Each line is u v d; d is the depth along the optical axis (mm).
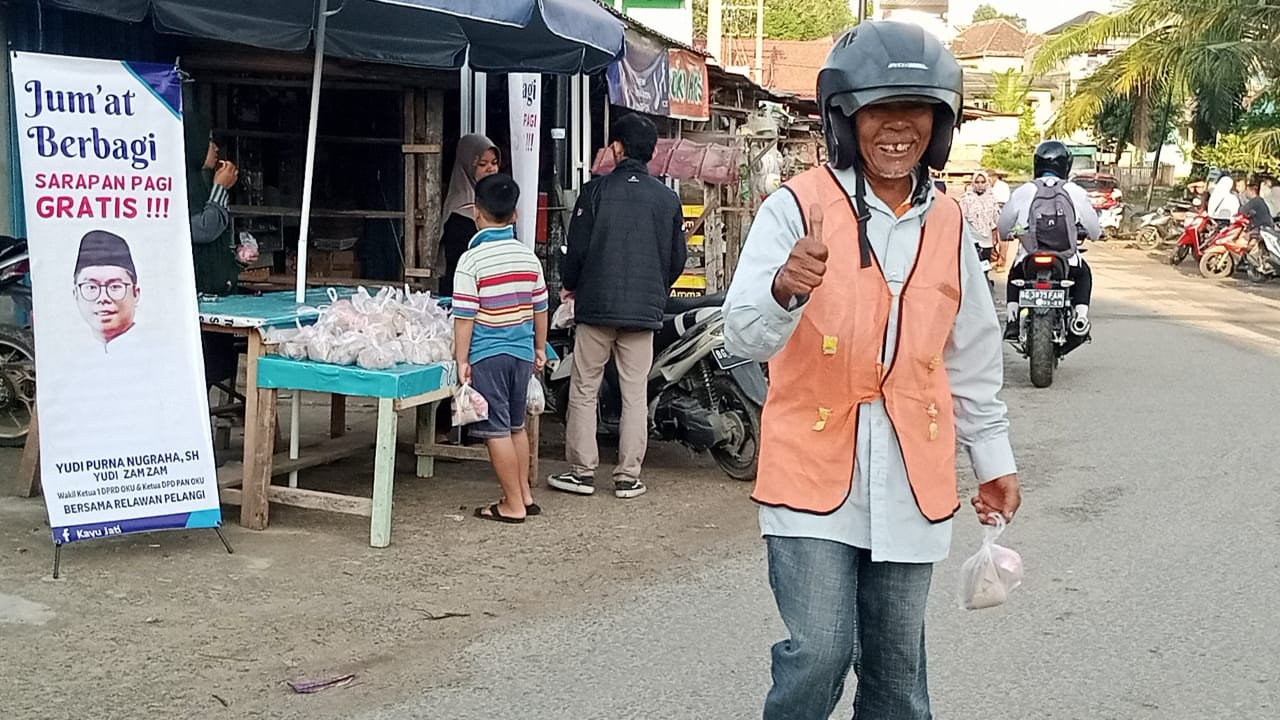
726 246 14477
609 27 7410
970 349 3227
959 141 55188
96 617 4930
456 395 6203
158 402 5559
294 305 6547
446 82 8609
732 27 51312
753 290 2910
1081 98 31719
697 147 11688
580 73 8734
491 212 6270
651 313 6898
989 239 18172
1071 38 31547
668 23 21062
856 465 3057
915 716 3273
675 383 7520
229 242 7348
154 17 6816
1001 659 4867
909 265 3049
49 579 5309
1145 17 29703
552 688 4480
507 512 6492
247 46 8188
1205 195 25891
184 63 8219
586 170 10719
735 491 7312
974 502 3369
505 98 10008
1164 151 42656
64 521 5336
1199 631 5199
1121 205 33625
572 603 5367
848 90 2947
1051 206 10930
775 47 47594
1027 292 11008
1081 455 8484
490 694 4410
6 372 7441
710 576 5777
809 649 3020
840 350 3012
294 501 6098
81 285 5379
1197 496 7422
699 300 7875
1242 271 23094
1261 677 4719
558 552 6043
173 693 4301
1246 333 15016
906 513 3053
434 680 4512
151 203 5539
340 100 9070
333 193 9148
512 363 6309
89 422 5398
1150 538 6551
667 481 7520
